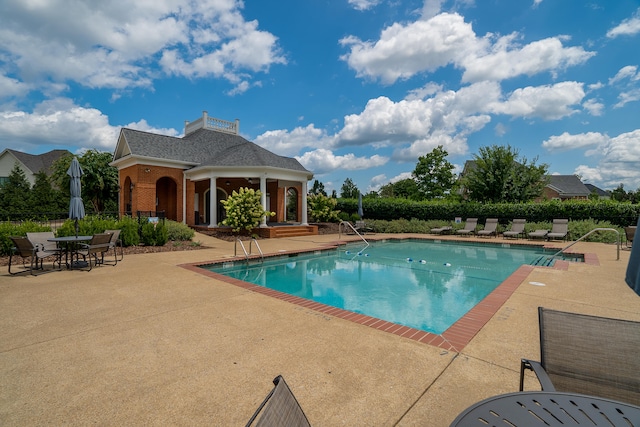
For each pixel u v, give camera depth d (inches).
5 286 253.4
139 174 760.3
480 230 741.3
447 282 331.9
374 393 107.5
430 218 879.7
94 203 1000.9
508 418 57.1
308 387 110.9
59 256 338.6
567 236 625.3
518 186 856.9
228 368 124.5
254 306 205.3
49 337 153.9
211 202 733.9
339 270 392.8
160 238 502.3
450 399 104.2
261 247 524.7
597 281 276.2
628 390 77.0
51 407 99.3
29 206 1012.5
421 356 135.3
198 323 173.9
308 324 173.3
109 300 216.4
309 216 1040.8
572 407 61.0
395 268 405.1
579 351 83.4
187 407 99.6
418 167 1371.8
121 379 116.2
